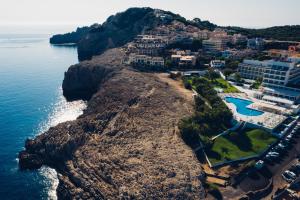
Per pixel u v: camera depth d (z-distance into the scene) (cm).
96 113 12912
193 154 10038
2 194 9619
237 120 12038
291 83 15212
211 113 11925
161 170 9075
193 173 8981
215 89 15488
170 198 8138
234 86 16438
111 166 9438
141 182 8656
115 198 8419
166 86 15612
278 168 9400
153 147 10194
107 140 10731
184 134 10794
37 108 17000
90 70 19325
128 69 18588
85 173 9644
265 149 10300
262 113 12888
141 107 12712
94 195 8856
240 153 10112
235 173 9112
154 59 19525
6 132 13800
